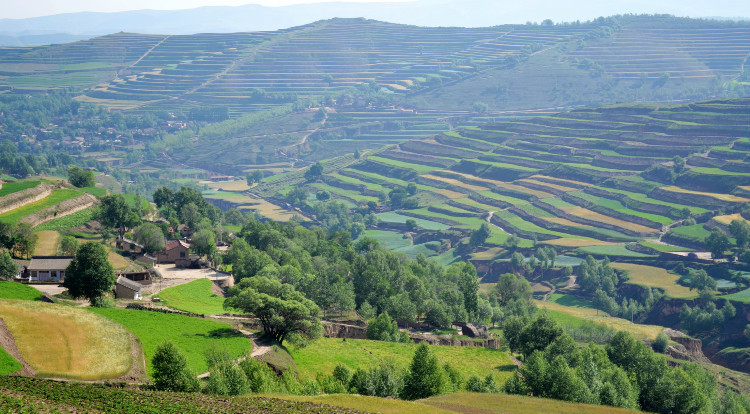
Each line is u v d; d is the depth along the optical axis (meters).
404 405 119.38
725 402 177.50
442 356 186.50
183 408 98.06
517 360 197.12
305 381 135.88
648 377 166.25
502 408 126.50
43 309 133.12
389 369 137.12
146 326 147.50
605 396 147.75
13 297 148.50
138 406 95.75
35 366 110.00
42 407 88.31
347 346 177.00
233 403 105.25
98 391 100.31
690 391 158.38
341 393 126.88
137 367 119.81
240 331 162.75
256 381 123.44
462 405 125.88
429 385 135.38
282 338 163.88
